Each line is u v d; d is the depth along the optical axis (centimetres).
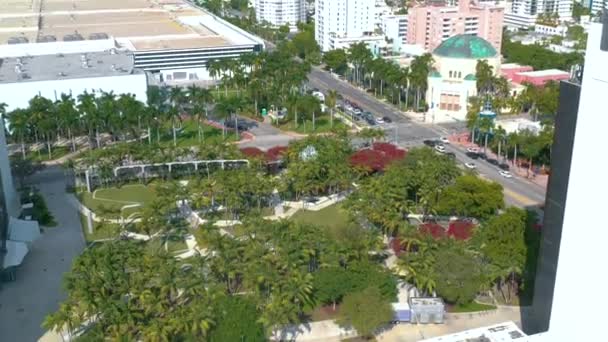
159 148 19562
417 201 16838
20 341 11494
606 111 7538
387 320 11225
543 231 10062
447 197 15762
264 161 19100
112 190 18900
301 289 11394
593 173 7856
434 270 12112
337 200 18025
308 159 18312
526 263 12538
